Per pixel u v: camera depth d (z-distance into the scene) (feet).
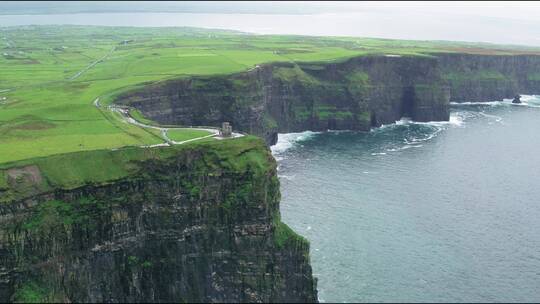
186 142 457.68
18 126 500.33
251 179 433.48
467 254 463.01
